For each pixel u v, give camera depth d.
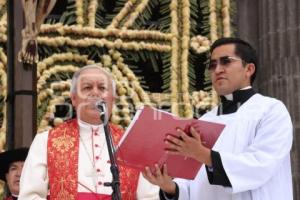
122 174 8.96
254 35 14.21
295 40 13.58
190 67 13.89
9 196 11.31
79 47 13.70
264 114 8.30
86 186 8.77
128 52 13.85
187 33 13.93
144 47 13.78
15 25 11.01
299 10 13.66
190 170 8.05
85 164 8.90
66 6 14.38
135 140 7.70
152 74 14.70
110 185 7.46
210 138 7.72
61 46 13.62
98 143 9.05
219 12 14.16
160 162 7.91
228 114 8.53
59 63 13.59
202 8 14.09
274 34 13.70
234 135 8.31
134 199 9.00
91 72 8.91
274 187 8.16
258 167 7.92
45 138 9.09
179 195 8.39
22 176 8.89
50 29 13.56
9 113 10.93
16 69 10.87
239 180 7.90
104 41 13.70
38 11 10.88
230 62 8.52
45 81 13.39
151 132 7.66
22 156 10.81
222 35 14.07
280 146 8.06
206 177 8.39
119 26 13.85
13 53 10.99
